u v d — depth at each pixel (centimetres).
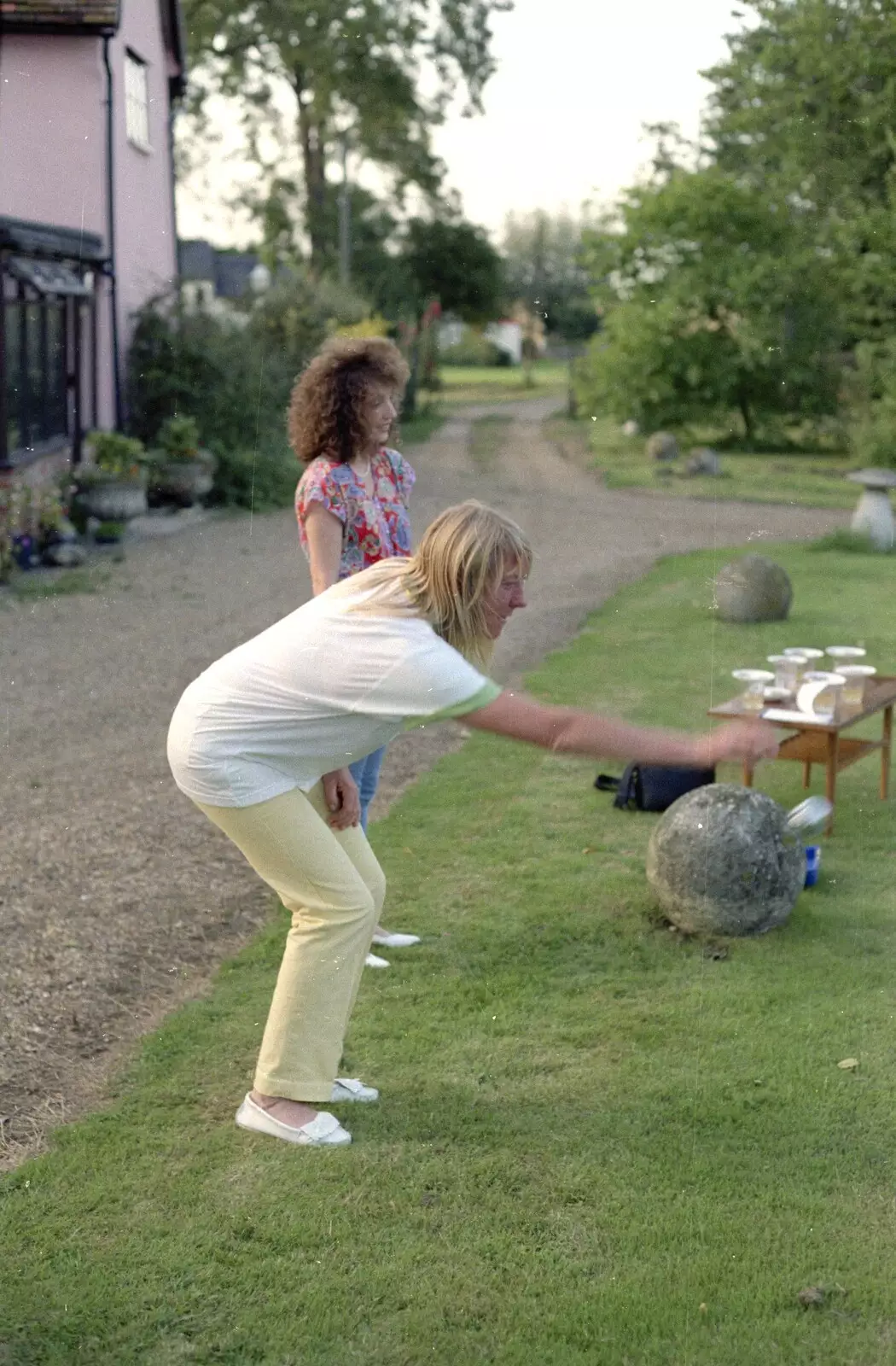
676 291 2423
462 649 258
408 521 372
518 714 242
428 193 3731
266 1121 295
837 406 2423
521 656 832
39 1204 272
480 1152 289
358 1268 252
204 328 1627
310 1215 268
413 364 3122
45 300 1298
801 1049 332
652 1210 269
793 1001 358
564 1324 236
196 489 1541
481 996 364
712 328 2517
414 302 3494
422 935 405
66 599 1031
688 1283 247
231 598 1044
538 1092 314
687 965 382
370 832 499
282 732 262
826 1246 257
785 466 2205
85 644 870
